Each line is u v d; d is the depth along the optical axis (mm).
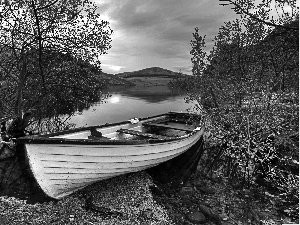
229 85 9445
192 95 10742
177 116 14125
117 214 5742
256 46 8492
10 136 10602
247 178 7824
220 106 10172
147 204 6215
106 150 6172
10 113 11148
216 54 9758
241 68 9266
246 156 8633
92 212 5777
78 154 5855
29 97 11422
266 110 8172
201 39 9703
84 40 10656
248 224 5598
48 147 5477
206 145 11453
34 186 6973
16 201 6121
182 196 6773
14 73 11062
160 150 7633
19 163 8562
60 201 6223
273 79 8391
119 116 24219
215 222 5652
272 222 5652
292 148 8039
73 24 10344
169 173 8266
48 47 10258
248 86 8750
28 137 5520
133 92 76750
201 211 6059
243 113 8719
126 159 6684
